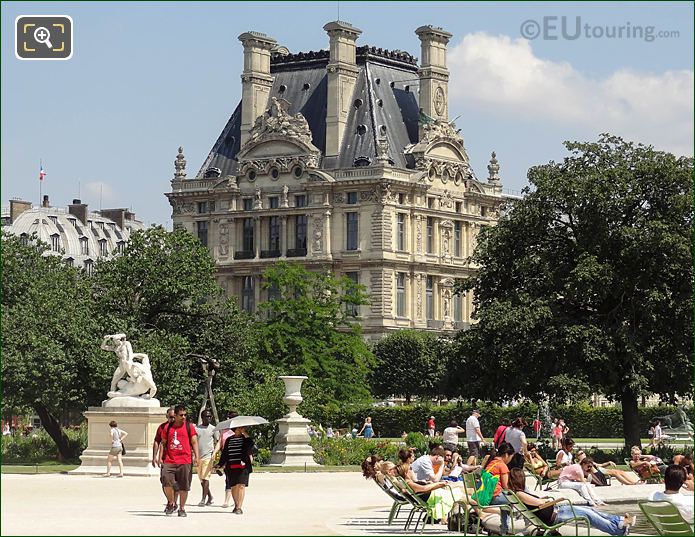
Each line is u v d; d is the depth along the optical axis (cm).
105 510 5262
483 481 4750
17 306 9312
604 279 9575
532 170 10306
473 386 10150
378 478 5003
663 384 9812
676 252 9538
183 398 9794
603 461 9625
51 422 9575
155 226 10719
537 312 9675
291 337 14950
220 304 10794
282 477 7681
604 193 9775
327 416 13212
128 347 7862
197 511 5269
